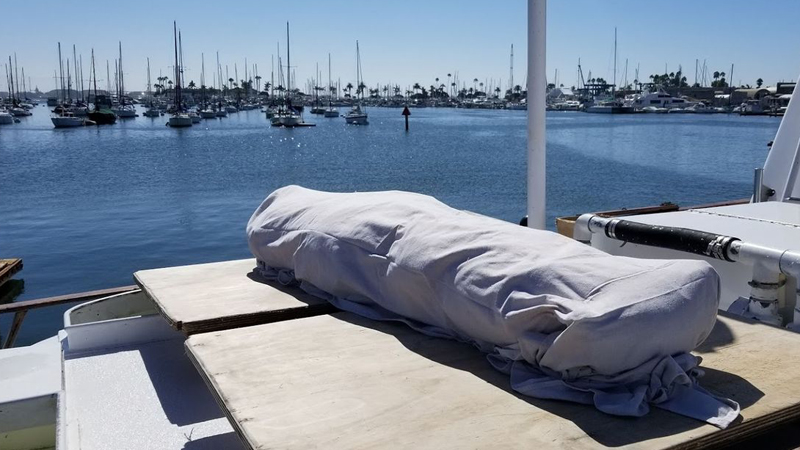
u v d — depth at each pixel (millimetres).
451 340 2523
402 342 2512
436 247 2482
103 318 3889
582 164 43469
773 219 3670
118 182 34531
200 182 34625
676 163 44344
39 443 2881
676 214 3902
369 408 1967
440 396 2043
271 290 3246
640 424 1854
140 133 81875
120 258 17516
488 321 2227
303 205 3307
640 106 172000
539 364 2098
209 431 2777
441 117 149375
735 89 177500
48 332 11164
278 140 70688
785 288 2855
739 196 29188
